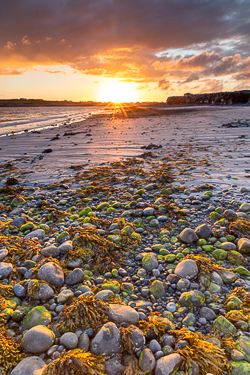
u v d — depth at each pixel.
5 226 5.22
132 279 3.57
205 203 6.09
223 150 12.50
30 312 2.84
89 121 39.03
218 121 26.47
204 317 2.81
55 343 2.50
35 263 3.82
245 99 68.62
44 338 2.43
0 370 2.22
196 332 2.65
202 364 2.26
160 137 18.38
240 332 2.58
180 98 113.31
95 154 13.72
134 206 6.18
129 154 13.27
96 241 4.38
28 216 5.88
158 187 7.51
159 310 2.99
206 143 14.80
